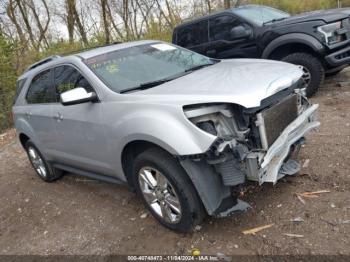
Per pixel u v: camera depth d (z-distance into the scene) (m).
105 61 4.46
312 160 4.64
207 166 3.36
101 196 5.09
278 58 7.41
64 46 15.47
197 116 3.33
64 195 5.41
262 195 4.12
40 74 5.34
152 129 3.44
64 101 3.94
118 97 3.91
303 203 3.86
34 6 19.42
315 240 3.34
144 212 4.38
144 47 4.85
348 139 5.04
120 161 4.03
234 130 3.30
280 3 19.67
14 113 5.98
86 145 4.44
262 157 3.31
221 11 8.14
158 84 4.05
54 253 4.06
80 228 4.43
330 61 6.70
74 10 17.08
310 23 6.81
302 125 3.94
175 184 3.48
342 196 3.86
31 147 5.93
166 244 3.71
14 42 12.68
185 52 5.01
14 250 4.33
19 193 5.87
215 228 3.77
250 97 3.23
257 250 3.37
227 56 8.09
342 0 19.09
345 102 6.55
